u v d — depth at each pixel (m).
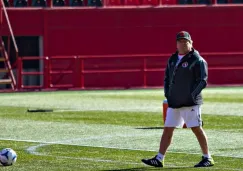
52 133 69.81
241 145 62.06
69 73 124.12
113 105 95.56
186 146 61.31
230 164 52.91
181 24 129.38
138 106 94.06
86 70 125.75
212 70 128.62
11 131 71.38
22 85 121.62
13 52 127.44
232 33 130.88
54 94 114.12
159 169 51.09
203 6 129.50
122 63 126.56
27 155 57.00
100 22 127.19
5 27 121.94
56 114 85.25
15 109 91.31
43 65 124.31
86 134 68.88
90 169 51.22
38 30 125.31
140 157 56.22
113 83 126.06
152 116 82.88
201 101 51.50
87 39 126.88
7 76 123.50
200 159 55.00
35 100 103.56
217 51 130.38
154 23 128.62
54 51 126.06
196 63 50.97
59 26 126.06
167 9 128.62
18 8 124.38
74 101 101.69
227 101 99.94
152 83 126.81
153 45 128.62
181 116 51.56
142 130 71.38
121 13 127.75
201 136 51.66
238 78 129.38
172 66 51.41
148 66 126.56
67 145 62.34
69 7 126.19
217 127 73.12
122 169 51.16
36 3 127.62
